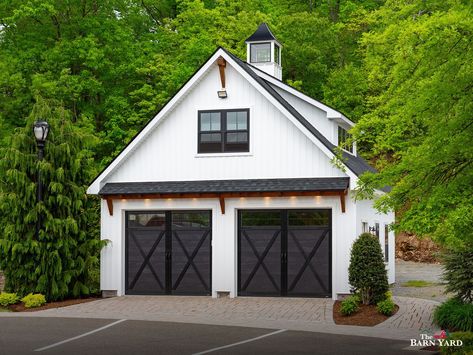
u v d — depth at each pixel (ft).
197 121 83.15
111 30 137.18
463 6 41.88
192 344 50.37
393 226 47.50
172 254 82.64
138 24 151.74
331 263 77.20
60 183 78.43
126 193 82.23
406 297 78.79
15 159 76.43
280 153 80.07
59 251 78.33
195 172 82.79
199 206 81.46
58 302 77.10
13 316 66.90
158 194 81.25
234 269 79.97
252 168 81.00
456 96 39.83
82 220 81.20
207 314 66.80
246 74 80.64
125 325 59.98
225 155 81.97
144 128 83.46
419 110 41.01
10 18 127.44
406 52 40.75
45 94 124.67
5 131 119.75
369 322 61.16
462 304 58.90
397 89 43.78
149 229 83.51
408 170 45.27
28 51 131.75
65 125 81.87
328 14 162.91
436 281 98.17
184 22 150.92
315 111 88.74
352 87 134.92
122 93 136.36
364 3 157.17
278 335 54.60
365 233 68.59
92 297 82.48
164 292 82.53
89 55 128.47
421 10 56.24
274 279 79.20
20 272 76.79
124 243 83.87
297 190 76.89
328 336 54.08
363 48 133.49
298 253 78.54
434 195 42.88
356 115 132.57
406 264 127.85
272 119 80.69
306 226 78.43
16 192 77.00
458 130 40.29
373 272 67.10
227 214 80.64
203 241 81.76
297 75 147.84
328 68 151.74
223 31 144.87
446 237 44.27
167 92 131.34
